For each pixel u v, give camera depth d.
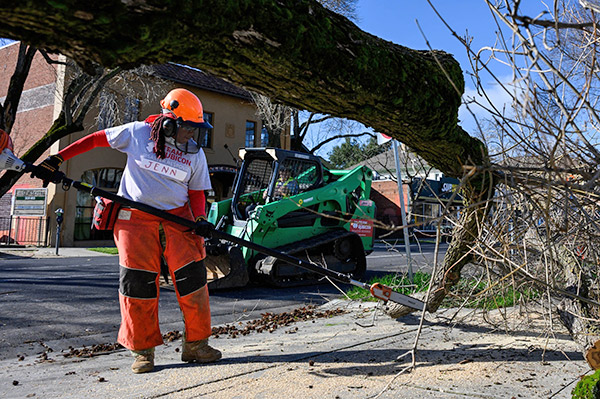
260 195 8.85
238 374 2.88
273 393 2.51
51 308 6.01
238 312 5.93
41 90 18.70
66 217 17.58
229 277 7.33
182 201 3.38
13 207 18.38
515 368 2.86
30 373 3.18
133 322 3.03
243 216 8.56
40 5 1.20
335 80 1.93
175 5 1.37
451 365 2.96
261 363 3.14
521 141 2.13
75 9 1.24
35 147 11.89
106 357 3.68
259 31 1.62
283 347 3.64
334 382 2.67
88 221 18.47
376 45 2.13
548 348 3.30
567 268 3.13
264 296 7.19
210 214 8.62
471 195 2.65
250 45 1.64
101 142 3.27
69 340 4.50
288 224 8.59
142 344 3.04
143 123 3.36
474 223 3.02
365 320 4.68
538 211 2.59
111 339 4.58
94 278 8.87
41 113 18.62
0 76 20.77
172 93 3.39
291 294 7.41
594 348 2.22
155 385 2.71
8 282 8.22
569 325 3.15
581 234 2.79
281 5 1.69
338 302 6.08
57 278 8.83
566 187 1.79
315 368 2.98
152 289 3.11
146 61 1.52
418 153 2.82
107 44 1.36
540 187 2.16
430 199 3.37
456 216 2.92
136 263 3.08
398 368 2.93
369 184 9.95
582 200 2.47
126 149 3.29
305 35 1.76
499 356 3.14
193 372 2.97
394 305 4.13
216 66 1.69
